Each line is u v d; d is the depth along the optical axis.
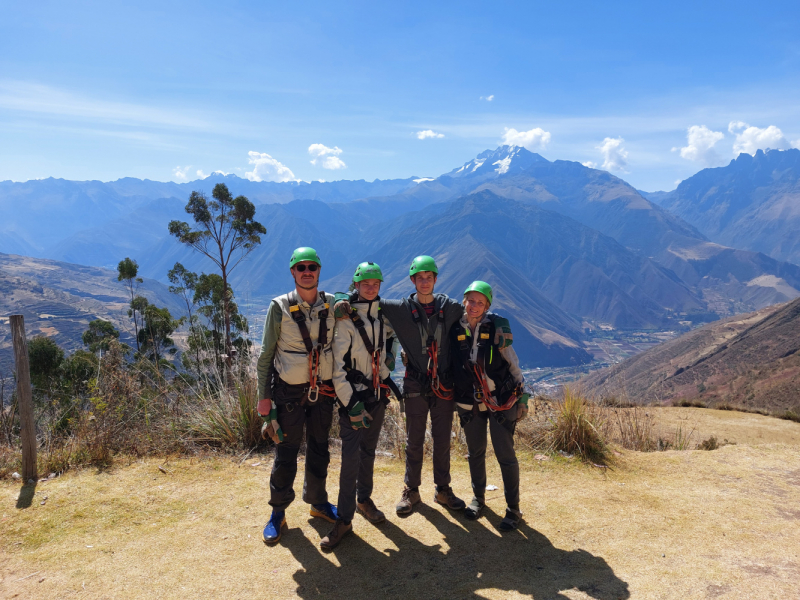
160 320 29.92
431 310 3.58
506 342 3.49
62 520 3.50
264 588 2.82
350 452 3.28
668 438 8.73
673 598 2.69
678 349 138.75
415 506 3.96
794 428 12.27
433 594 2.79
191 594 2.74
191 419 5.23
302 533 3.49
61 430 4.89
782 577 2.90
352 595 2.77
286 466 3.33
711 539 3.43
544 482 4.54
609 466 4.95
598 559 3.17
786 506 4.01
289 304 3.15
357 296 3.37
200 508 3.80
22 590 2.73
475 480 3.80
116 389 5.17
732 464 5.04
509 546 3.35
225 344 11.11
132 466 4.50
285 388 3.22
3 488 3.96
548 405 6.10
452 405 3.73
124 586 2.79
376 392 3.32
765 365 92.88
